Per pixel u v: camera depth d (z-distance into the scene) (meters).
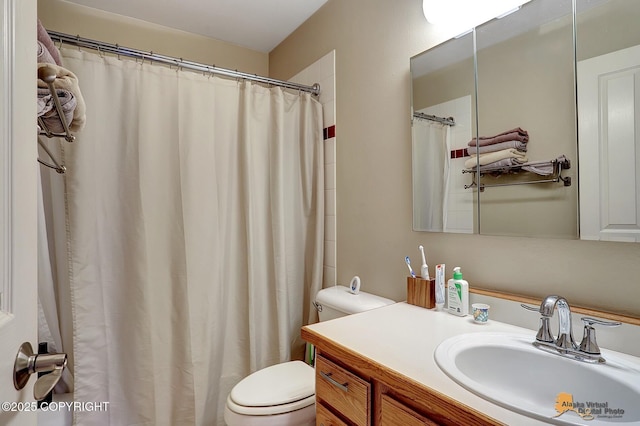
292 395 1.25
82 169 1.39
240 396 1.25
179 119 1.59
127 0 1.90
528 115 1.04
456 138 1.24
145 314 1.49
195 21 2.13
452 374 0.71
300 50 2.19
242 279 1.79
